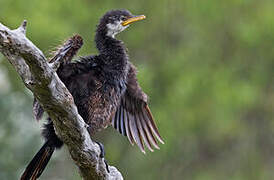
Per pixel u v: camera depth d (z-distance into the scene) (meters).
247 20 17.56
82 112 7.55
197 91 17.42
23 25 5.84
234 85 17.45
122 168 17.39
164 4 17.83
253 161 18.20
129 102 8.56
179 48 18.08
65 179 16.81
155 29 18.00
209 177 17.97
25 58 5.84
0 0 16.33
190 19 17.88
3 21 16.17
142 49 18.02
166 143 17.14
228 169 18.17
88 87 7.52
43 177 16.50
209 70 17.64
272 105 18.22
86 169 7.08
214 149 18.34
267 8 17.41
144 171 17.48
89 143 6.83
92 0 17.06
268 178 18.03
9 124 14.02
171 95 17.36
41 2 16.19
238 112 18.00
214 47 17.97
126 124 8.52
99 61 7.71
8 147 13.83
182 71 17.64
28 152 13.88
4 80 15.77
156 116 17.14
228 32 17.89
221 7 17.56
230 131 18.11
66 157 16.92
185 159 17.86
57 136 7.19
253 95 17.34
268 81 18.19
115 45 8.01
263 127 18.31
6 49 5.91
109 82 7.69
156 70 17.81
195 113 17.48
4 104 14.13
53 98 6.21
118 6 17.34
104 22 8.40
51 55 7.26
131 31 17.73
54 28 15.77
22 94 15.03
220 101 17.27
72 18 16.53
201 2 17.52
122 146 17.42
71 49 7.04
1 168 13.66
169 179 17.56
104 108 7.70
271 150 18.25
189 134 17.78
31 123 14.20
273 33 17.33
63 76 7.44
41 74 5.96
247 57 18.06
